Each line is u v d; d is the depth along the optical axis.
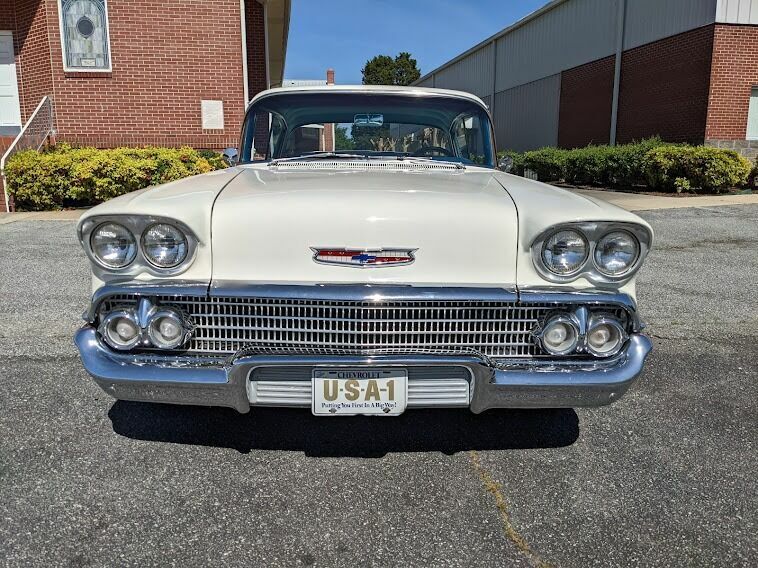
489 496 2.33
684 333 4.29
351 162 3.35
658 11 15.80
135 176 10.09
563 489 2.38
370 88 3.67
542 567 1.95
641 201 11.93
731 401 3.18
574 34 19.78
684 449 2.68
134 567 1.91
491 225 2.29
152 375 2.23
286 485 2.38
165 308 2.25
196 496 2.29
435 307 2.25
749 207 10.79
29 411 2.93
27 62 12.13
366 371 2.24
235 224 2.27
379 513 2.21
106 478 2.39
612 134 17.89
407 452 2.65
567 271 2.29
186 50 11.88
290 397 2.29
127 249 2.27
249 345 2.28
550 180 18.61
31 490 2.29
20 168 9.84
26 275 5.70
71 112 11.68
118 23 11.57
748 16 14.01
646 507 2.27
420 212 2.28
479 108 3.75
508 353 2.32
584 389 2.27
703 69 14.35
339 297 2.19
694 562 1.98
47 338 3.96
